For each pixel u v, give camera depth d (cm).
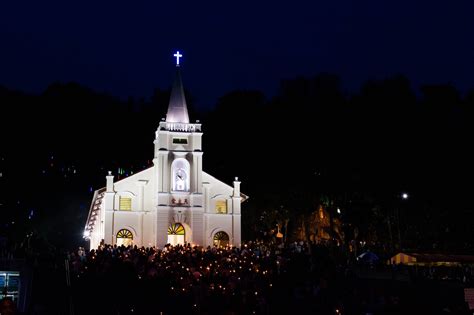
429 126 6681
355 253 5988
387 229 6669
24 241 7556
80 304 3416
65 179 8556
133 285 3566
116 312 3284
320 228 7306
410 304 2805
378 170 6544
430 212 6431
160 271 3728
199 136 6544
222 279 3672
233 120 8300
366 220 6500
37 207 8069
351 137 6906
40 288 3822
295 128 7481
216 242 6494
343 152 6856
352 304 3309
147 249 4591
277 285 3772
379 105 6888
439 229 6488
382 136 6688
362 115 6962
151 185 6444
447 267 5309
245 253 4556
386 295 3516
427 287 3981
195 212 6366
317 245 5641
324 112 7362
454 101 6869
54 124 8900
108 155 9088
